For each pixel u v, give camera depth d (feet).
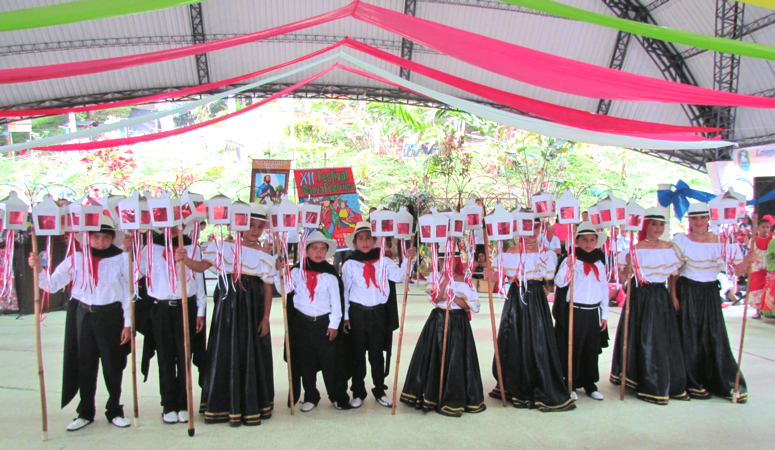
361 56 37.06
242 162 60.23
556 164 44.93
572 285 13.25
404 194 36.55
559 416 12.58
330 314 12.97
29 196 24.86
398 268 13.57
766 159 34.37
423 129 48.34
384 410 13.01
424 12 34.14
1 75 12.15
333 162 58.95
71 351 12.08
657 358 13.61
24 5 27.35
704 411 13.00
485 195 47.26
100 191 37.78
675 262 13.97
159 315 12.01
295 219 12.64
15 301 25.62
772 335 21.56
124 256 12.21
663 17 33.42
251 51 36.17
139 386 14.96
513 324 13.42
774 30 29.96
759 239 24.68
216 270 12.42
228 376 12.07
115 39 32.60
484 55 14.03
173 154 58.59
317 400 13.12
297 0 33.19
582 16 10.28
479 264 14.39
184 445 10.84
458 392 12.62
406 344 19.60
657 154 41.42
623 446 10.94
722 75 33.35
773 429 11.89
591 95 15.64
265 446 10.82
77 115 56.65
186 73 36.94
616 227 13.84
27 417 12.48
